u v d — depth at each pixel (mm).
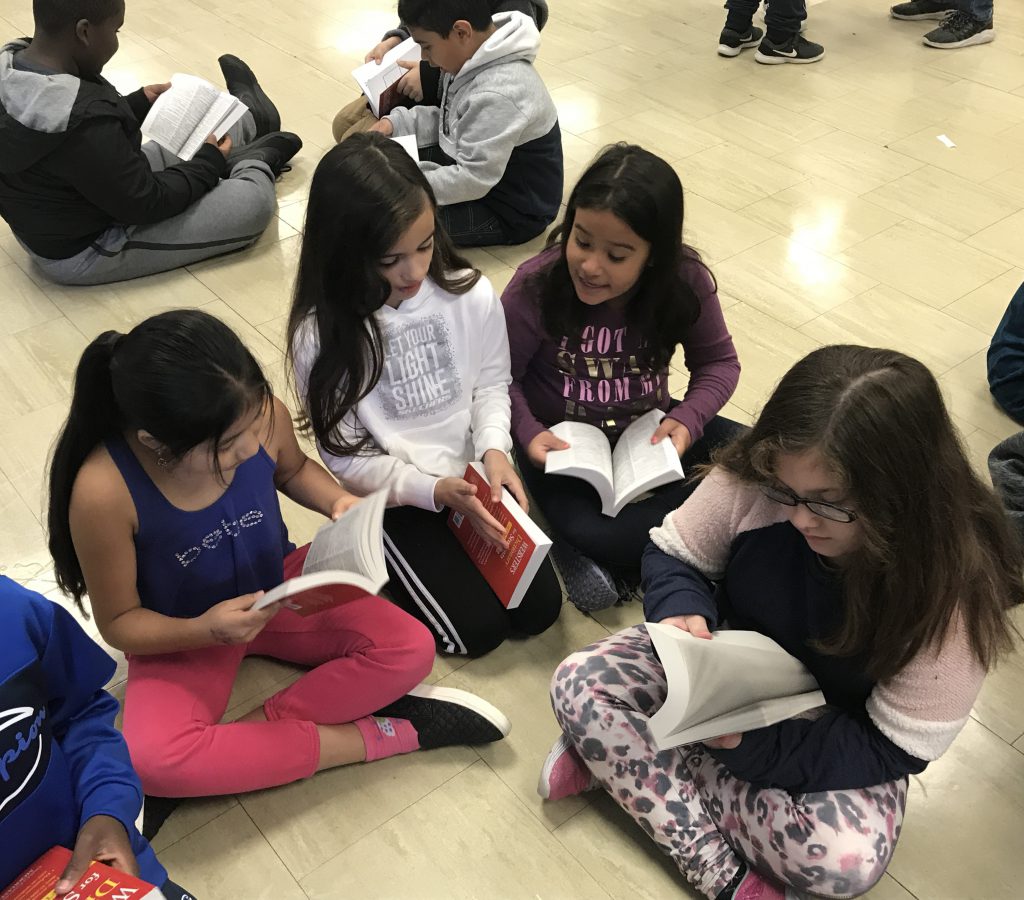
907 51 3592
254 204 2396
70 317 2203
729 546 1247
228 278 2352
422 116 2541
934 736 1107
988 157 2941
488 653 1546
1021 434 1707
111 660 1053
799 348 2186
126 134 2199
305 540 1715
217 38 3484
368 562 1135
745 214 2637
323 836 1296
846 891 1149
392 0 3867
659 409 1694
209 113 2367
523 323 1588
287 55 3396
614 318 1559
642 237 1364
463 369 1534
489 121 2291
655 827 1226
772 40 3436
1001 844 1315
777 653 1162
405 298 1442
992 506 1063
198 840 1285
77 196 2172
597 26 3715
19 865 925
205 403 1011
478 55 2266
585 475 1506
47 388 2000
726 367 1661
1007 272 2453
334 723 1367
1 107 2039
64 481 1130
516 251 2508
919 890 1261
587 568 1594
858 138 3021
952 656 1072
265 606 1114
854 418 936
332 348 1384
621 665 1282
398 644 1364
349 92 3176
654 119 3092
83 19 2025
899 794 1192
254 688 1473
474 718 1385
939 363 2154
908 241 2555
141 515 1163
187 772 1242
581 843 1298
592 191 1353
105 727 1035
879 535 976
